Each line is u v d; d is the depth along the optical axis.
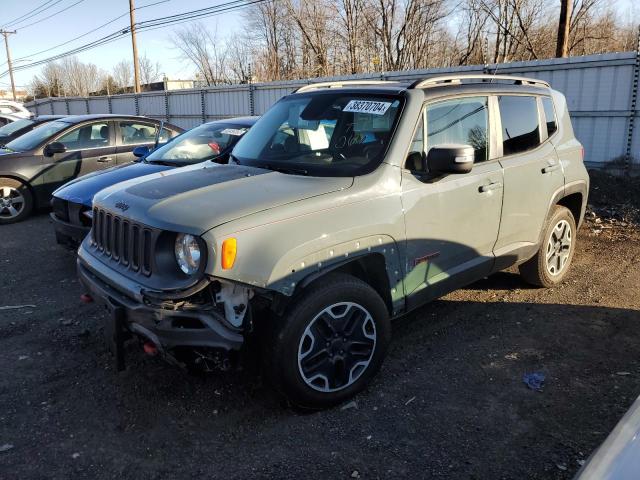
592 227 7.88
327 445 3.04
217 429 3.20
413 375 3.78
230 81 40.31
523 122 4.70
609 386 3.60
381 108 3.84
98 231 3.67
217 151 6.73
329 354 3.29
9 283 5.74
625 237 7.29
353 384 3.42
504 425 3.20
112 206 3.46
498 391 3.57
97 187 5.82
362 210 3.35
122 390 3.61
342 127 3.92
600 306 4.95
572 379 3.70
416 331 4.47
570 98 11.52
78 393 3.58
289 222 3.07
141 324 3.03
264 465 2.88
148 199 3.30
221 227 2.88
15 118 19.12
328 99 4.22
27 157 8.75
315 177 3.54
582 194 5.41
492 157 4.32
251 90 18.67
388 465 2.87
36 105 35.47
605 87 11.04
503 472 2.79
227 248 2.86
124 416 3.33
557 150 5.01
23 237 7.75
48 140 8.96
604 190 9.88
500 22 24.17
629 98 10.78
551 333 4.41
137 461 2.93
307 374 3.20
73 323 4.69
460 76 4.19
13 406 3.43
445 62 30.64
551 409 3.35
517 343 4.24
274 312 3.10
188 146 6.91
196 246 2.91
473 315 4.79
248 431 3.18
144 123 9.84
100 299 3.36
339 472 2.82
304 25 32.16
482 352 4.10
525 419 3.25
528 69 11.99
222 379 3.73
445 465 2.86
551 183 4.88
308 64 33.47
